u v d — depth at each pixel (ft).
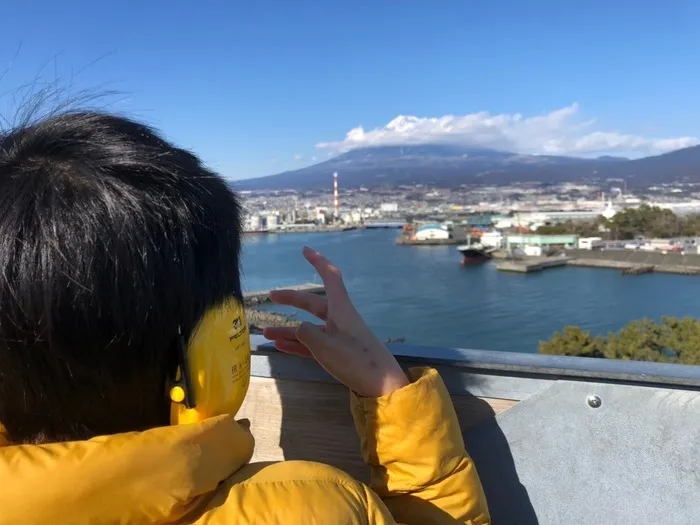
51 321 1.08
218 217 1.33
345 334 1.74
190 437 1.16
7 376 1.15
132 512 1.09
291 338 2.03
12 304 1.08
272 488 1.26
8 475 1.05
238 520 1.19
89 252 1.09
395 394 1.66
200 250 1.27
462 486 1.68
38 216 1.10
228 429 1.25
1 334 1.10
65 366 1.13
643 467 2.04
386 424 1.66
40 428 1.24
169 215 1.19
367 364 1.71
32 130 1.24
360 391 1.72
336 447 2.36
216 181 1.38
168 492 1.12
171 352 1.25
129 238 1.12
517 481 2.15
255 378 2.48
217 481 1.22
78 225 1.10
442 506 1.66
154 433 1.14
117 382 1.19
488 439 2.18
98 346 1.13
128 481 1.08
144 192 1.17
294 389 2.42
